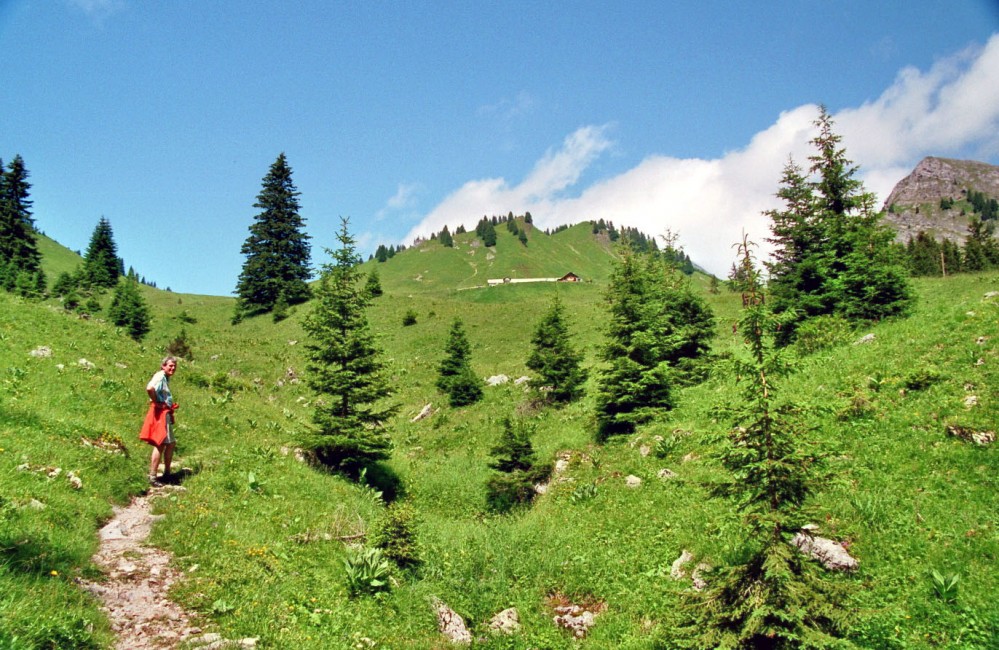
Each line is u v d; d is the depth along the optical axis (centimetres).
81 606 698
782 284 2877
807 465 877
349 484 1773
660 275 3003
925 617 909
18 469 990
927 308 2555
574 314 5675
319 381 1919
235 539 1061
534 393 3180
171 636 727
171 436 1286
